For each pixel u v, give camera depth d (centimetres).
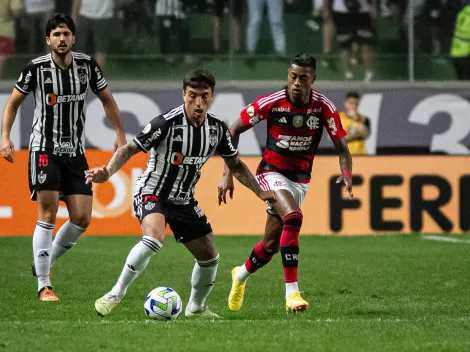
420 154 4569
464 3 4884
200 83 1939
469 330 1855
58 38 2338
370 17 4872
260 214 4269
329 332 1808
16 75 4619
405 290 2677
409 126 4569
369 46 4875
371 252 3662
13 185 4100
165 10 4747
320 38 4859
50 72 2383
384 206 4322
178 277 2961
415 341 1722
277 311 2259
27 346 1645
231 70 4778
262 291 2648
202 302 2145
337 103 4553
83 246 3791
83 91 2423
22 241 3925
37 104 2409
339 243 3969
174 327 1850
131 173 4175
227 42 4781
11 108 2422
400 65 4891
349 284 2806
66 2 4666
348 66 4875
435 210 4347
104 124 4381
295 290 2180
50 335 1752
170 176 2008
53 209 2422
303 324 1916
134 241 3978
